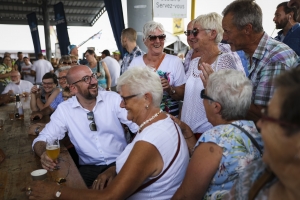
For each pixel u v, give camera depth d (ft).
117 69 20.68
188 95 6.78
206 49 6.69
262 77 5.35
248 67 5.86
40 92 12.41
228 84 3.88
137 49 11.10
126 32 11.05
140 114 4.65
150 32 8.14
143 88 4.53
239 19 5.39
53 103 10.43
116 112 7.02
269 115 2.10
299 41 9.02
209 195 3.84
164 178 4.27
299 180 2.06
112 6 18.04
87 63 18.28
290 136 1.97
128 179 3.87
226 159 3.63
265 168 2.68
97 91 6.82
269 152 2.15
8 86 15.51
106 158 7.07
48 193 4.14
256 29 5.40
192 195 3.83
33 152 6.43
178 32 19.25
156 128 4.32
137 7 12.94
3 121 9.69
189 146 5.61
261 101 5.29
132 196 4.40
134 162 3.96
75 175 5.13
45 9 47.57
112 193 3.80
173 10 11.29
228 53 6.15
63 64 16.61
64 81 10.37
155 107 4.69
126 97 4.63
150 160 4.06
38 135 7.34
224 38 5.85
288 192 2.27
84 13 60.49
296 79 2.03
